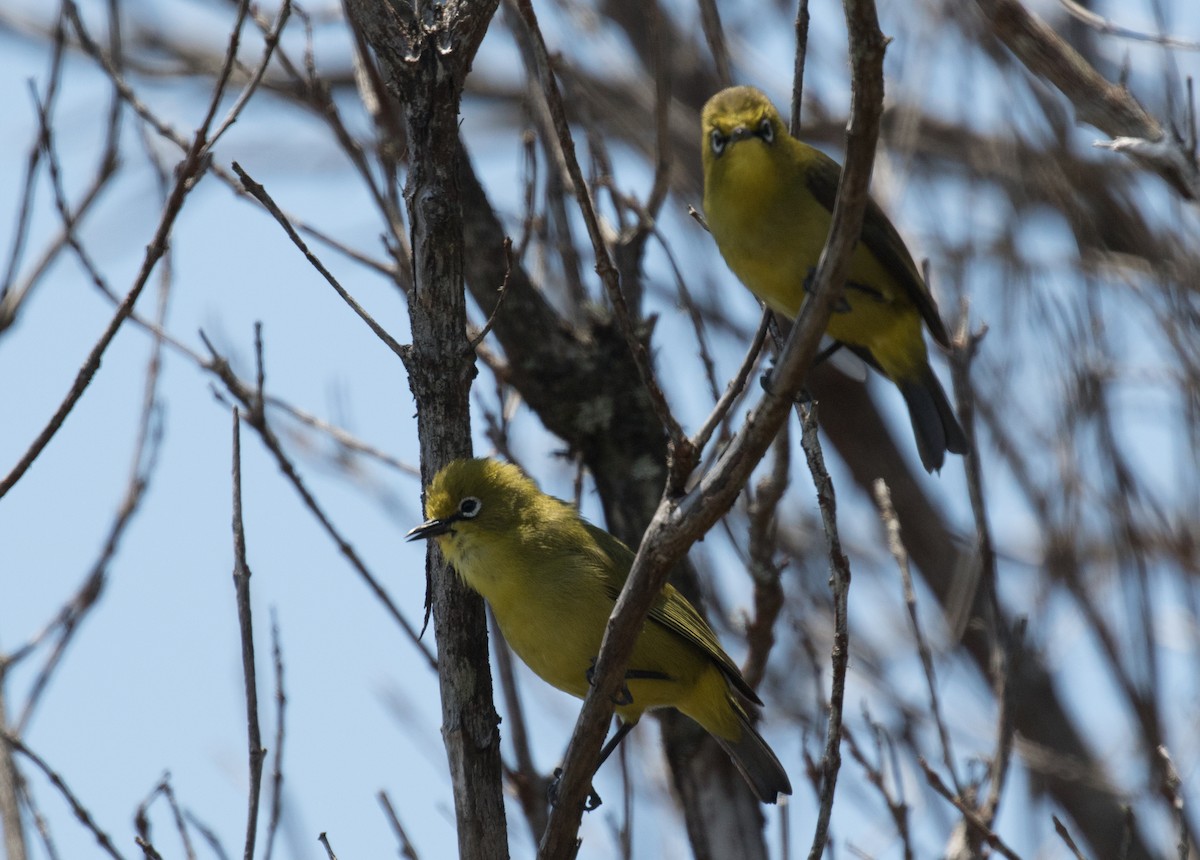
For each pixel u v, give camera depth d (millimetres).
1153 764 12195
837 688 7867
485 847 8422
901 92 13641
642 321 13336
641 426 13484
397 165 11438
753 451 7320
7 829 8711
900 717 12594
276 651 8875
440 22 8594
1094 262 12766
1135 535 12289
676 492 7602
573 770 8156
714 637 10812
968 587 12562
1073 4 10430
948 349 11547
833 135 17359
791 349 7109
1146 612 12273
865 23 6305
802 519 14602
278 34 9102
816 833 7656
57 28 10734
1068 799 16953
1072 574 12562
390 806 8516
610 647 7859
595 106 16281
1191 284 12516
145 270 8641
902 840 9266
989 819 9547
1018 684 10180
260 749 7922
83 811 8188
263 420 10188
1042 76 10461
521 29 12797
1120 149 10016
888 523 10086
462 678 8734
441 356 8680
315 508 10148
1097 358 12438
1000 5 10383
